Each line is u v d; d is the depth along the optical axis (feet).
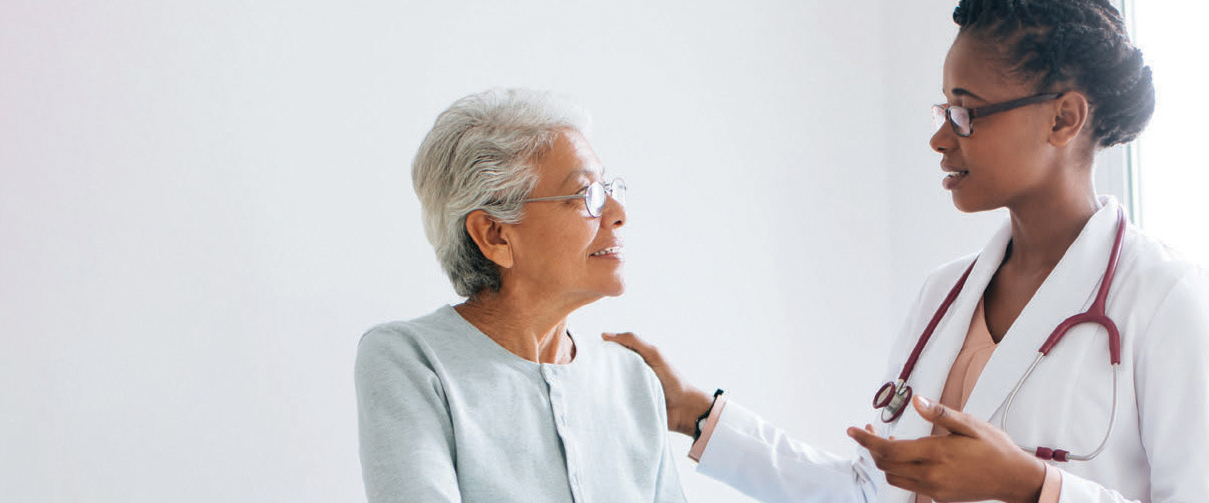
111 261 6.17
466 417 4.38
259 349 6.57
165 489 6.29
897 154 9.14
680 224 8.16
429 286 7.17
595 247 4.65
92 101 6.15
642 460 4.83
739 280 8.45
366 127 6.96
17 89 5.97
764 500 5.77
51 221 6.03
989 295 5.09
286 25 6.71
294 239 6.70
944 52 8.65
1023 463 3.95
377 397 4.32
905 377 5.17
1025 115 4.46
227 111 6.51
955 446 3.93
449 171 4.62
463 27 7.31
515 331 4.74
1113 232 4.68
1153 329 4.31
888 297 9.25
